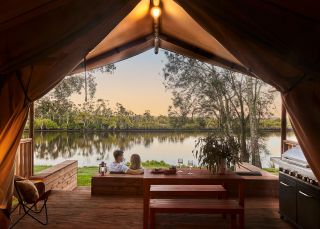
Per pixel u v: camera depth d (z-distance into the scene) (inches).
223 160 178.4
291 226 179.9
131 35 235.5
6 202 125.6
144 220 168.6
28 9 103.7
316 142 113.5
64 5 109.4
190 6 120.2
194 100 389.1
